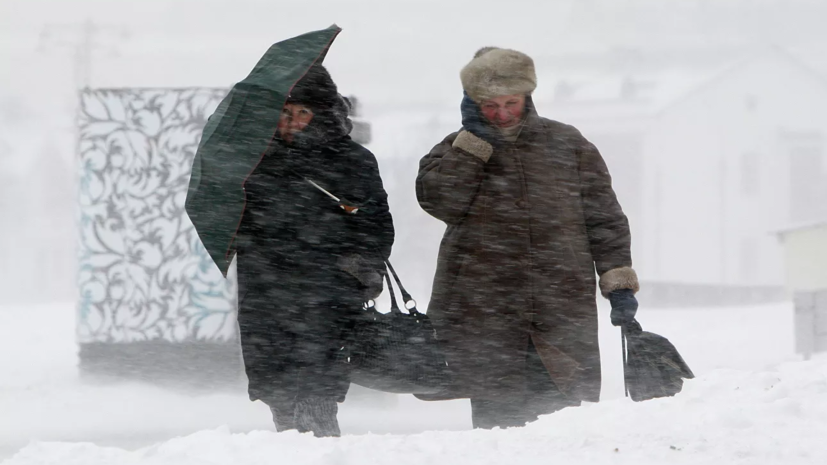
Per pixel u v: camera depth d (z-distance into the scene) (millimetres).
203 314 38594
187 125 39438
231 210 19453
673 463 14352
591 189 21234
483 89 20469
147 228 39188
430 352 19922
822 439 15156
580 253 20938
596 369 21062
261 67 20250
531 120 21000
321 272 20094
